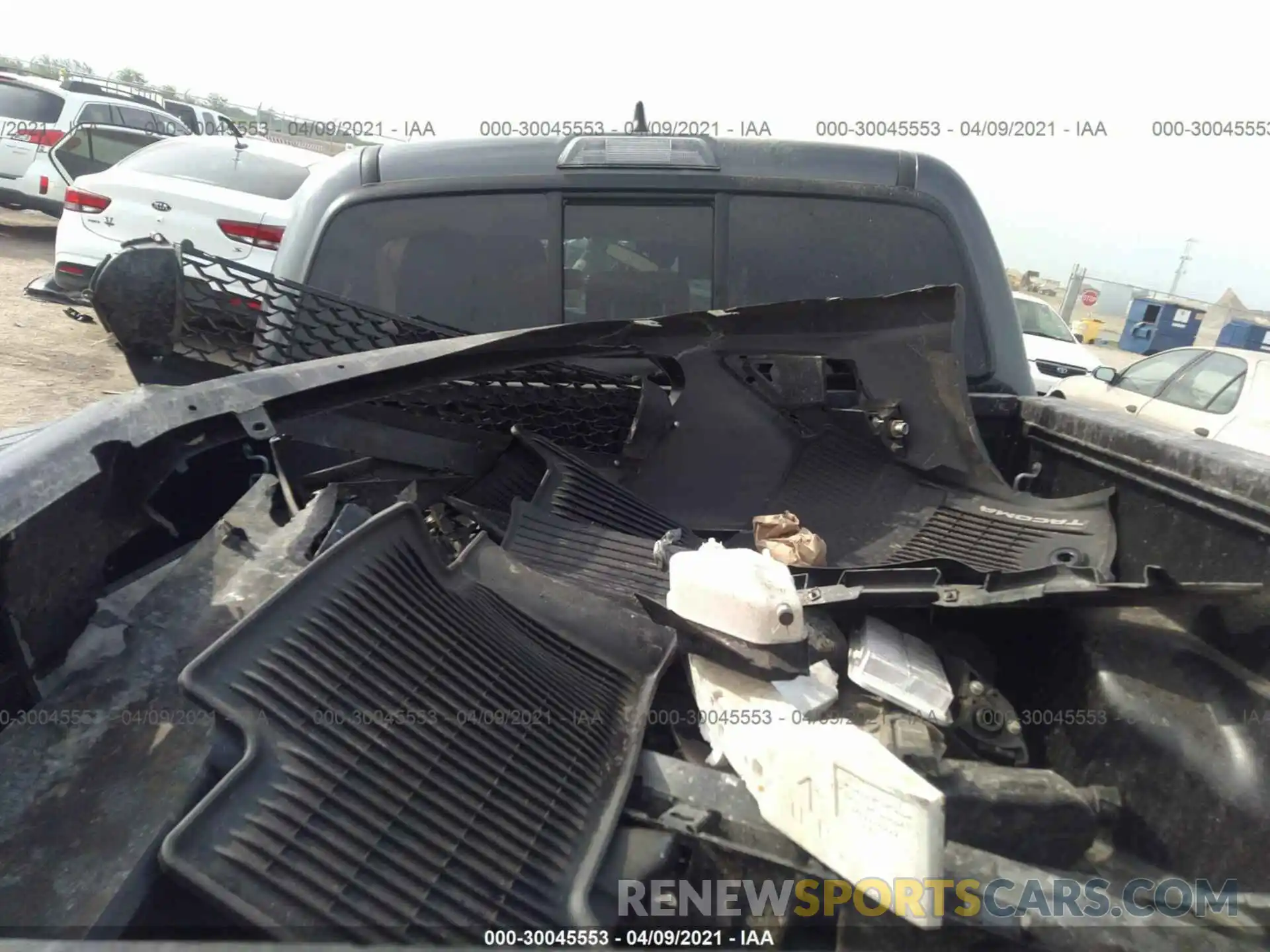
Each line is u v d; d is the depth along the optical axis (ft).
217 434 5.96
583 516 7.57
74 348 27.66
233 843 3.81
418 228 9.02
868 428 8.29
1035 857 5.45
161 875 3.84
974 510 7.85
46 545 4.80
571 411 8.36
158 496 6.65
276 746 4.18
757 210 9.08
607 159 9.05
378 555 5.35
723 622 5.37
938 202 9.12
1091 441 7.74
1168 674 5.97
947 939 4.62
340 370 6.40
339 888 3.91
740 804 5.07
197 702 4.15
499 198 9.01
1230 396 24.47
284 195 26.63
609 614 6.22
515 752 4.96
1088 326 73.41
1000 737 6.06
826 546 7.52
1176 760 5.63
